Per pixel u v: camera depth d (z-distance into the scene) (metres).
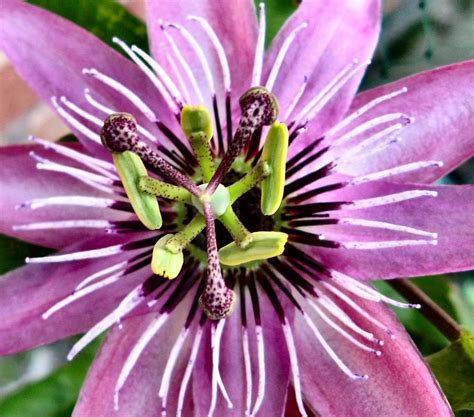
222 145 0.21
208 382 0.20
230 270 0.21
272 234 0.19
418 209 0.20
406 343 0.20
